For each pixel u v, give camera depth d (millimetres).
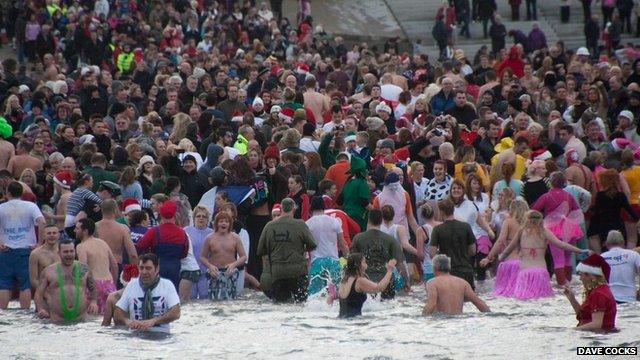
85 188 53438
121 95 74438
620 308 46875
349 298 46438
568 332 41531
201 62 93125
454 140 66438
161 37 107312
